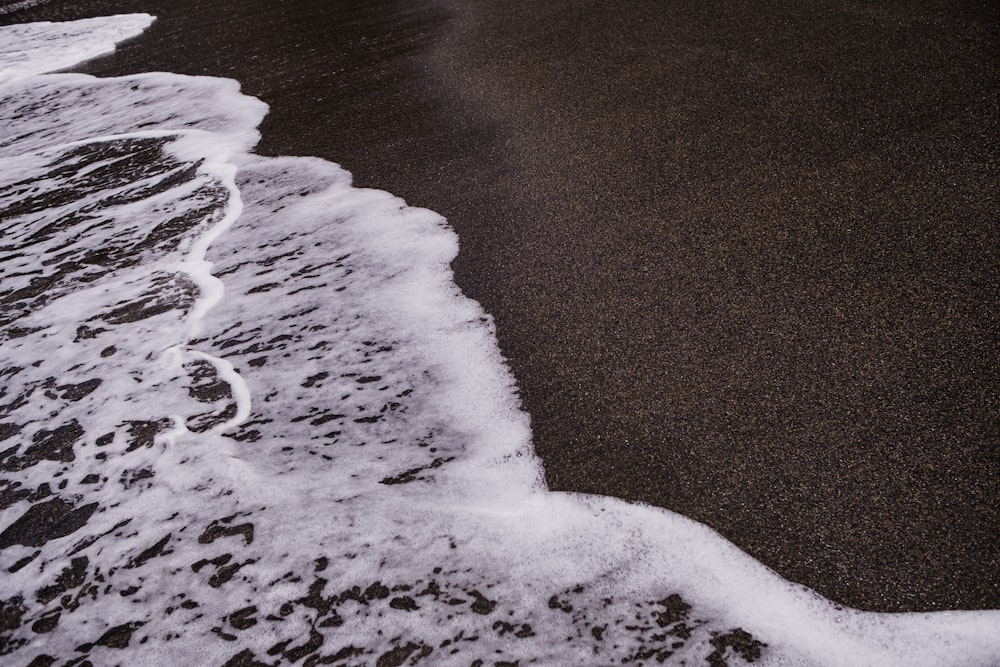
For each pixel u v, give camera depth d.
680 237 2.80
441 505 1.98
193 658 1.70
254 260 3.21
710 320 2.39
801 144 3.25
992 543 1.67
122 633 1.78
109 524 2.08
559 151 3.53
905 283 2.41
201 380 2.58
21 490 2.24
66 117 5.32
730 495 1.86
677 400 2.13
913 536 1.71
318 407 2.37
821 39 4.22
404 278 2.89
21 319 3.08
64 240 3.65
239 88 5.17
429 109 4.25
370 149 3.95
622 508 1.89
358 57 5.31
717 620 1.63
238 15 7.04
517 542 1.86
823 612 1.61
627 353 2.33
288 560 1.90
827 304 2.38
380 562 1.86
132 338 2.86
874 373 2.11
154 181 4.09
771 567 1.70
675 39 4.55
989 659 1.49
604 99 3.95
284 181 3.81
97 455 2.33
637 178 3.21
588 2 5.48
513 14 5.55
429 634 1.68
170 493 2.15
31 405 2.59
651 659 1.58
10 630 1.83
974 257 2.47
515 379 2.33
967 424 1.93
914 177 2.91
